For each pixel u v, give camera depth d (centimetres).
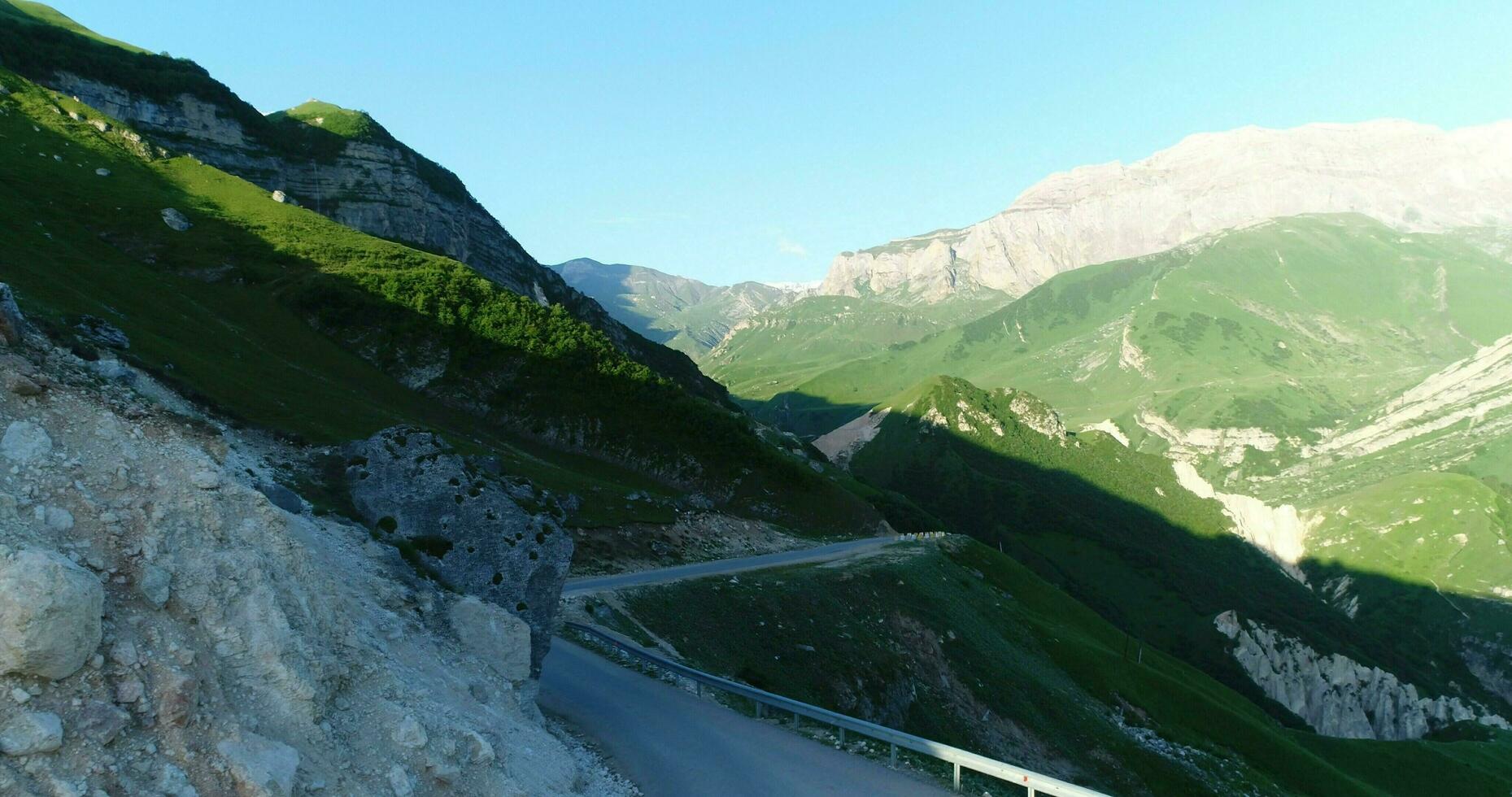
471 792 1364
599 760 2189
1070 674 8038
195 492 1241
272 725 1134
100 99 11100
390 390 7769
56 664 933
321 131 13962
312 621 1314
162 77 12044
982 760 2175
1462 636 17575
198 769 1001
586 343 9969
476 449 6706
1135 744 6819
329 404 6006
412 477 2259
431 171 15962
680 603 4972
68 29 12225
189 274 7888
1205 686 10000
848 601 6438
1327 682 13850
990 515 18488
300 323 8081
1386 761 9231
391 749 1288
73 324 4491
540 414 8800
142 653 1032
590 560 5725
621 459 8906
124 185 8994
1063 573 16325
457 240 15225
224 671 1126
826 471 14762
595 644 3647
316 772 1138
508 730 1683
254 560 1241
